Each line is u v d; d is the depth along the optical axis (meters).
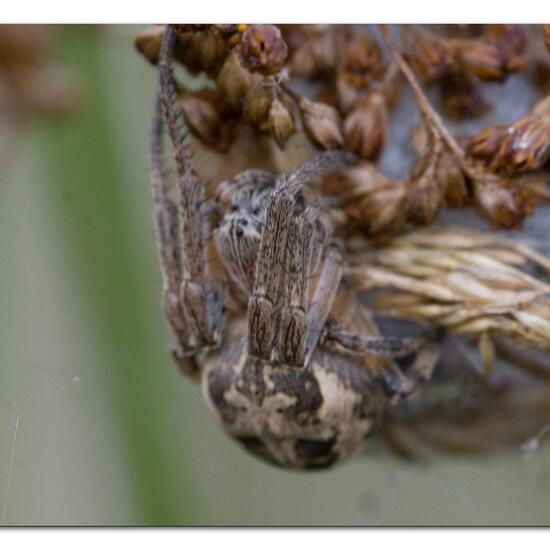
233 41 0.14
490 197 0.14
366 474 0.18
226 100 0.14
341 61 0.14
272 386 0.15
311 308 0.14
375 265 0.15
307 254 0.14
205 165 0.15
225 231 0.14
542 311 0.14
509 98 0.15
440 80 0.15
